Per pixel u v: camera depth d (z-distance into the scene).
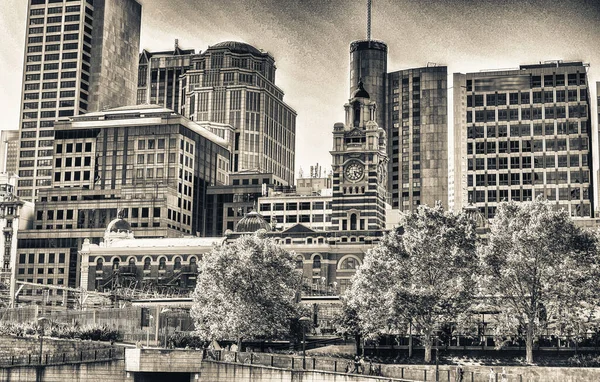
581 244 140.62
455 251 140.25
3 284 188.25
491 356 140.88
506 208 146.12
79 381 116.88
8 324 132.50
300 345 152.12
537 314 137.62
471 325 143.00
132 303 184.88
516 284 139.12
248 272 146.38
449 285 140.50
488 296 140.50
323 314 178.62
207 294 148.62
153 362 117.50
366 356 143.75
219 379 120.12
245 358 122.75
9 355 123.19
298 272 158.75
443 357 141.00
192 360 119.19
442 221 145.62
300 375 118.69
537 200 144.50
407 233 146.38
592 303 137.75
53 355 118.62
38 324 131.25
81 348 122.88
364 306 142.12
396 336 148.50
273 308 146.12
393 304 135.12
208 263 150.00
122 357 118.69
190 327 168.75
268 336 152.88
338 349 149.88
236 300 144.62
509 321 137.12
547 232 137.50
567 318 135.25
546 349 140.38
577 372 125.56
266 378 119.75
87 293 169.88
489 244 142.12
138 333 146.62
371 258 146.88
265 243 153.00
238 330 142.62
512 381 121.88
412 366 130.00
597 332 142.25
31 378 116.12
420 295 135.38
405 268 144.12
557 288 135.75
